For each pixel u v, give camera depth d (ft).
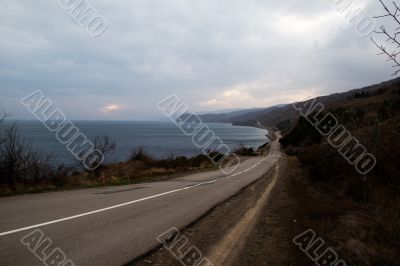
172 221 27.48
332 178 58.75
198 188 52.37
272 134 484.74
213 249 21.25
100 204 32.65
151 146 264.72
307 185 58.95
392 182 40.60
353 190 42.78
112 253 18.51
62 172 55.11
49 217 25.31
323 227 26.45
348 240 22.61
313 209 32.55
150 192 44.68
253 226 28.19
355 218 28.27
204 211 32.73
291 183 63.82
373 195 37.99
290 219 31.17
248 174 86.43
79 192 42.19
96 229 22.93
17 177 46.09
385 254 20.24
